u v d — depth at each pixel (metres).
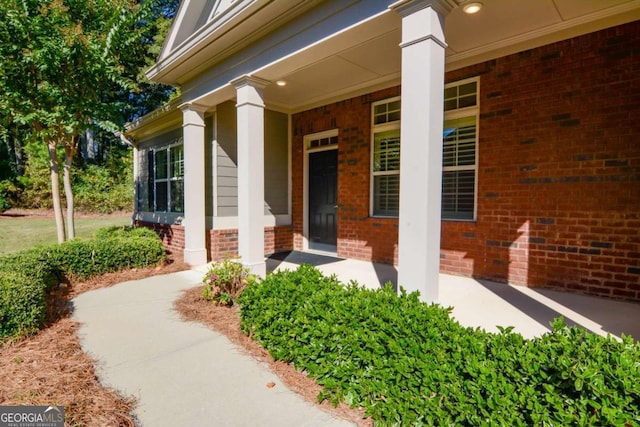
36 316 3.04
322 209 7.00
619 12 3.36
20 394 2.11
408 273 2.77
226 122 6.29
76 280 4.74
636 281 3.48
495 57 4.32
